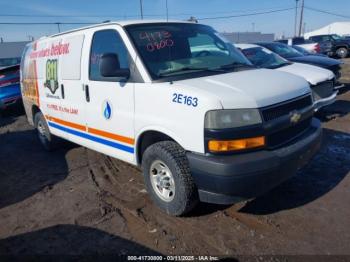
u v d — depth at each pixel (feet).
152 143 12.82
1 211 13.91
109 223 12.16
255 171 9.80
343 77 43.29
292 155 10.56
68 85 16.02
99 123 14.34
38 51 19.49
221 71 12.64
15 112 38.06
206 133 9.99
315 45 75.00
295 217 11.66
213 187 10.14
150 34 13.10
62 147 21.53
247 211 12.23
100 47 13.97
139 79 12.03
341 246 10.02
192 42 13.88
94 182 15.92
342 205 12.26
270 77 12.06
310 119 12.62
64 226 12.23
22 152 22.24
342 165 15.72
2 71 34.60
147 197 13.83
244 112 9.92
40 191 15.48
